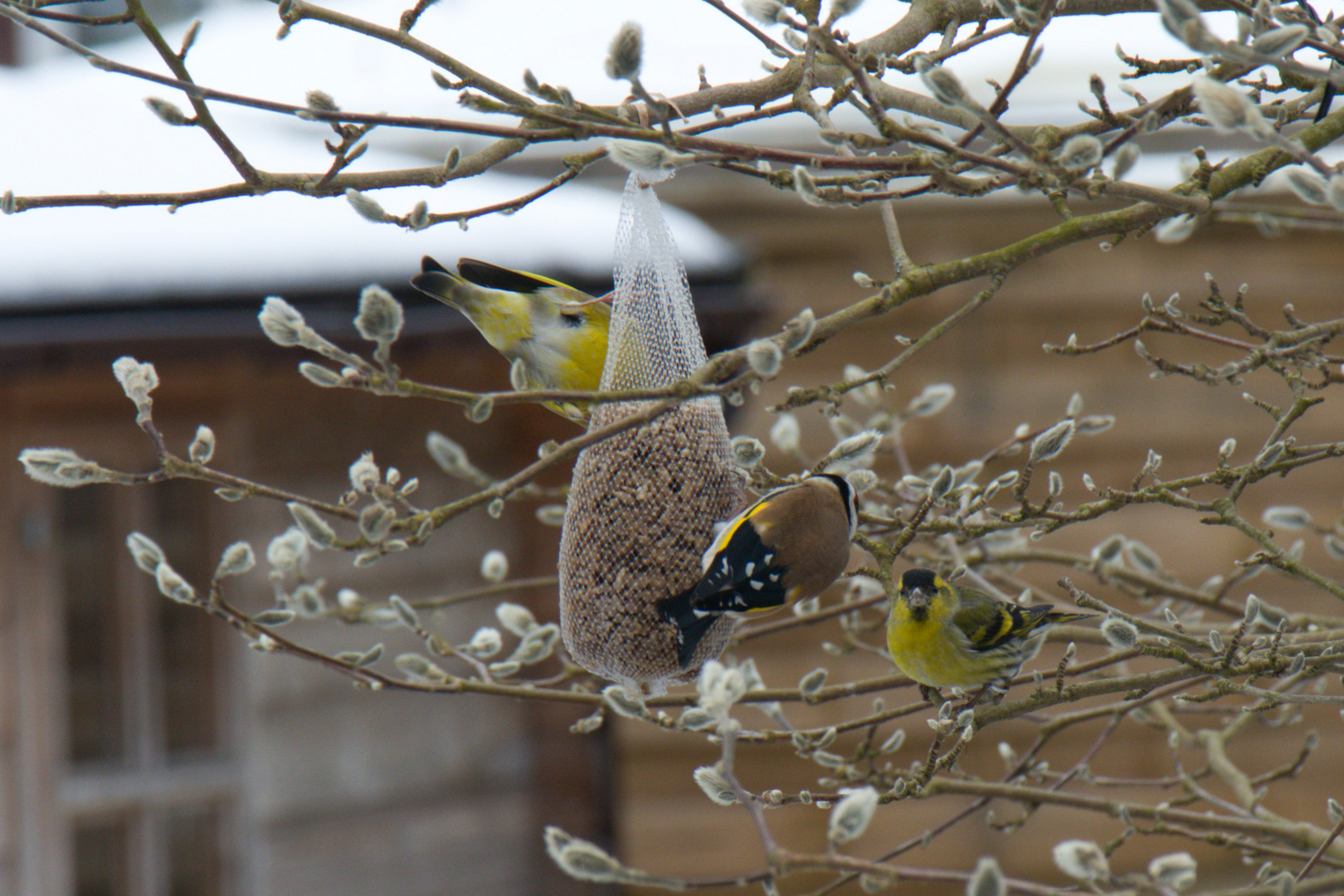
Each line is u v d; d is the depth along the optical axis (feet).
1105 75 52.70
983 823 50.98
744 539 20.26
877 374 19.45
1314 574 20.29
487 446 45.50
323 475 43.73
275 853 43.45
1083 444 52.03
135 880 42.27
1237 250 52.70
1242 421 52.29
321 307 39.47
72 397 40.65
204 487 42.50
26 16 16.08
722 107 20.29
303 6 17.54
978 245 52.49
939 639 21.77
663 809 48.98
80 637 41.68
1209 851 51.78
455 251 41.22
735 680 14.48
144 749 42.27
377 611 25.11
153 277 38.37
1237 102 15.02
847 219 52.54
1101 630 19.42
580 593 23.20
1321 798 51.83
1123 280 52.49
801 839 49.88
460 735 46.14
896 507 25.66
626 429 16.83
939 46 21.12
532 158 55.16
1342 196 15.08
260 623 21.70
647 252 23.75
